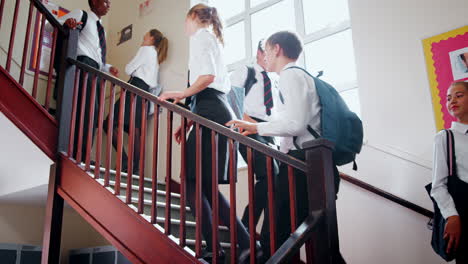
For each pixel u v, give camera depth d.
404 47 3.10
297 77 2.12
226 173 2.06
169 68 4.34
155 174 2.12
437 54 2.94
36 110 2.76
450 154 2.25
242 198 3.59
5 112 2.64
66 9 4.67
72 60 2.91
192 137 2.12
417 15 3.10
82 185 2.53
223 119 2.13
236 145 2.16
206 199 2.05
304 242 1.57
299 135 2.08
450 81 2.84
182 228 1.95
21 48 4.11
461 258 2.05
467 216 2.10
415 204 2.76
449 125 2.76
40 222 4.20
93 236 4.47
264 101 2.95
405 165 2.88
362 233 2.94
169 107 2.08
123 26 5.09
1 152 2.83
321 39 3.83
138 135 3.88
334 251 1.59
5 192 3.58
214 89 2.19
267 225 2.19
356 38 3.34
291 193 1.71
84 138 3.20
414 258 2.71
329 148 1.74
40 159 2.84
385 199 2.90
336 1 3.86
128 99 4.00
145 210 2.51
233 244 1.74
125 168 3.87
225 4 4.71
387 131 3.01
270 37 2.37
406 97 2.99
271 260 1.49
